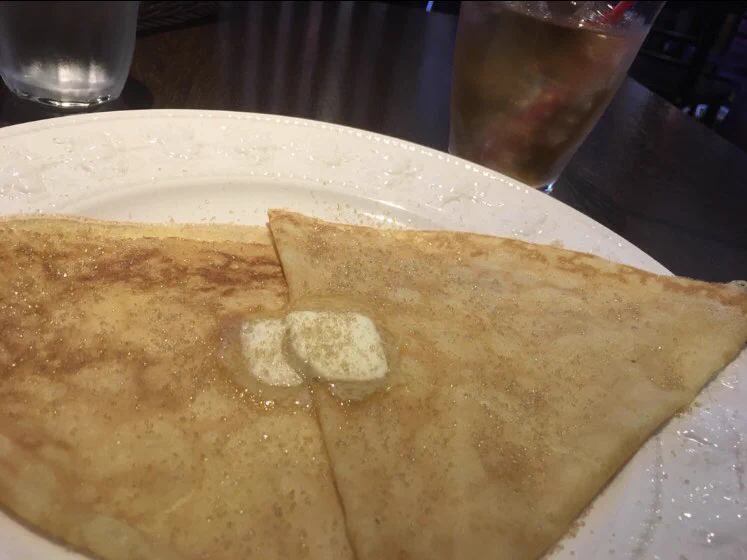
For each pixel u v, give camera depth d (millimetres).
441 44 459
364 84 370
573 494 155
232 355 166
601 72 241
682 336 196
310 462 153
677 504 162
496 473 156
